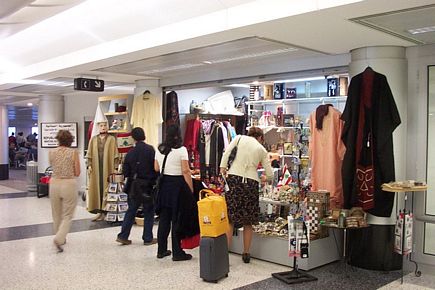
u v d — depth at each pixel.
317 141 5.31
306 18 3.76
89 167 7.36
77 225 7.12
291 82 7.28
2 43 7.45
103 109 7.72
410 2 3.31
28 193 11.12
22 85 9.23
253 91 7.51
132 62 6.15
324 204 4.91
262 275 4.62
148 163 5.75
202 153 7.96
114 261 5.08
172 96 8.26
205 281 4.40
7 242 5.93
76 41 6.21
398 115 4.80
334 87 6.32
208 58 5.81
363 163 4.85
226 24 4.21
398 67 4.91
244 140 5.04
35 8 4.43
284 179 5.77
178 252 5.12
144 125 7.70
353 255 5.03
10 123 22.11
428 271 4.82
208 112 8.56
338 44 4.85
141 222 7.09
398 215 4.71
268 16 3.86
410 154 4.97
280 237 4.96
